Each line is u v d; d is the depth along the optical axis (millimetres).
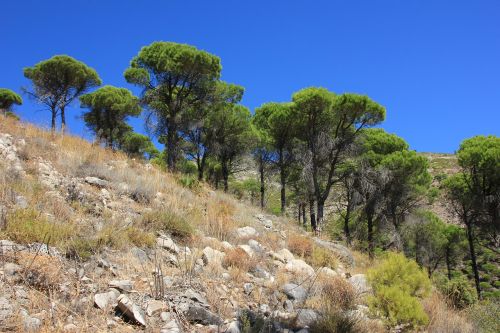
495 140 22875
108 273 5145
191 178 12805
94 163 10562
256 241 8773
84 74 27219
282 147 24594
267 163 26719
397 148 25547
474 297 9164
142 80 21391
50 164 9555
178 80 21641
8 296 4020
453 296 9125
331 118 21922
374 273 7141
